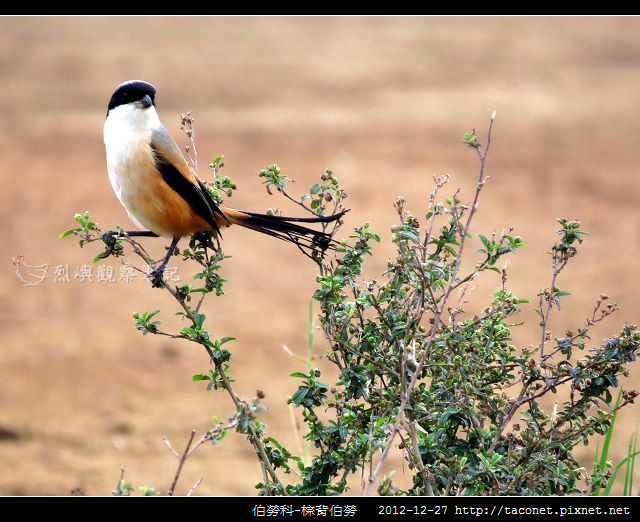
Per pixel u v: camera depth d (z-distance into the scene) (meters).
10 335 14.53
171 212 6.66
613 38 43.66
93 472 10.07
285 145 27.75
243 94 34.44
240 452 10.99
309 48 41.62
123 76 36.44
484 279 17.30
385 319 4.99
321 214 5.62
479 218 21.22
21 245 18.94
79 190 23.31
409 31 44.81
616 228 21.20
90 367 13.37
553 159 27.09
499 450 5.16
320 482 4.94
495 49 41.72
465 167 25.97
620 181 25.11
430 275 4.79
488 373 5.31
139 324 4.98
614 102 34.22
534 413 5.18
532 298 16.31
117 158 6.71
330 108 32.91
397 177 24.53
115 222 20.50
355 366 5.04
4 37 41.34
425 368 5.04
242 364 13.42
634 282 17.56
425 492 4.88
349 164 25.77
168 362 13.70
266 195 22.47
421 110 32.72
